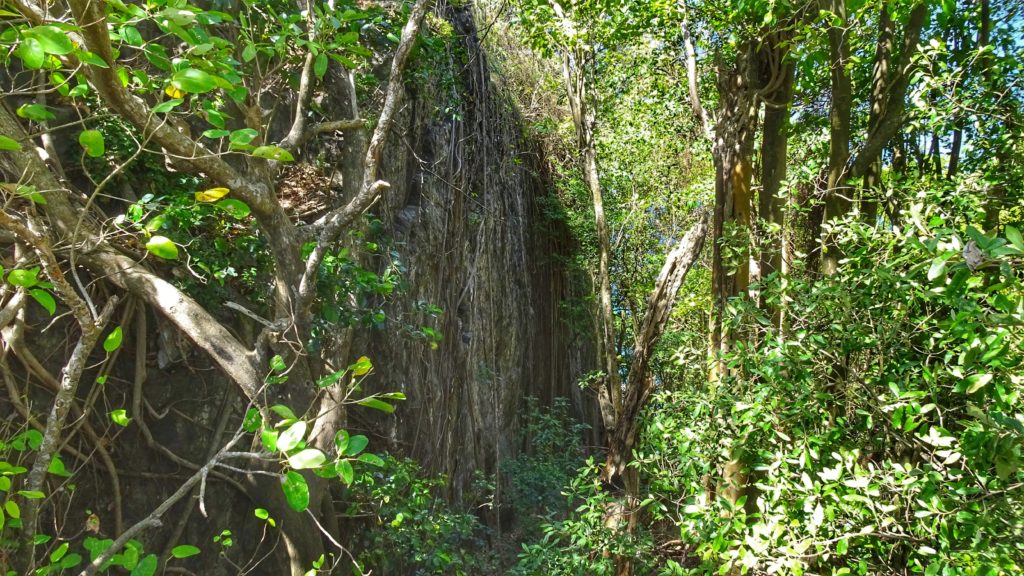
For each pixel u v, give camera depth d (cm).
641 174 1324
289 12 549
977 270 262
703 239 568
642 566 552
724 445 446
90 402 428
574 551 555
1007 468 256
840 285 383
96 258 398
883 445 396
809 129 734
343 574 551
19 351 408
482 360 926
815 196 565
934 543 333
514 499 890
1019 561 281
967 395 319
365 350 682
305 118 425
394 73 387
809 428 401
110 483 452
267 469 450
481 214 977
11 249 409
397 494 580
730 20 596
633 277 1320
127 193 481
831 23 522
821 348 391
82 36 240
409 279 760
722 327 530
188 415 496
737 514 401
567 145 1295
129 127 484
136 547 225
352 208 366
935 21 588
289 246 398
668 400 554
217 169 341
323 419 482
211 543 491
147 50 268
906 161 584
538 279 1230
